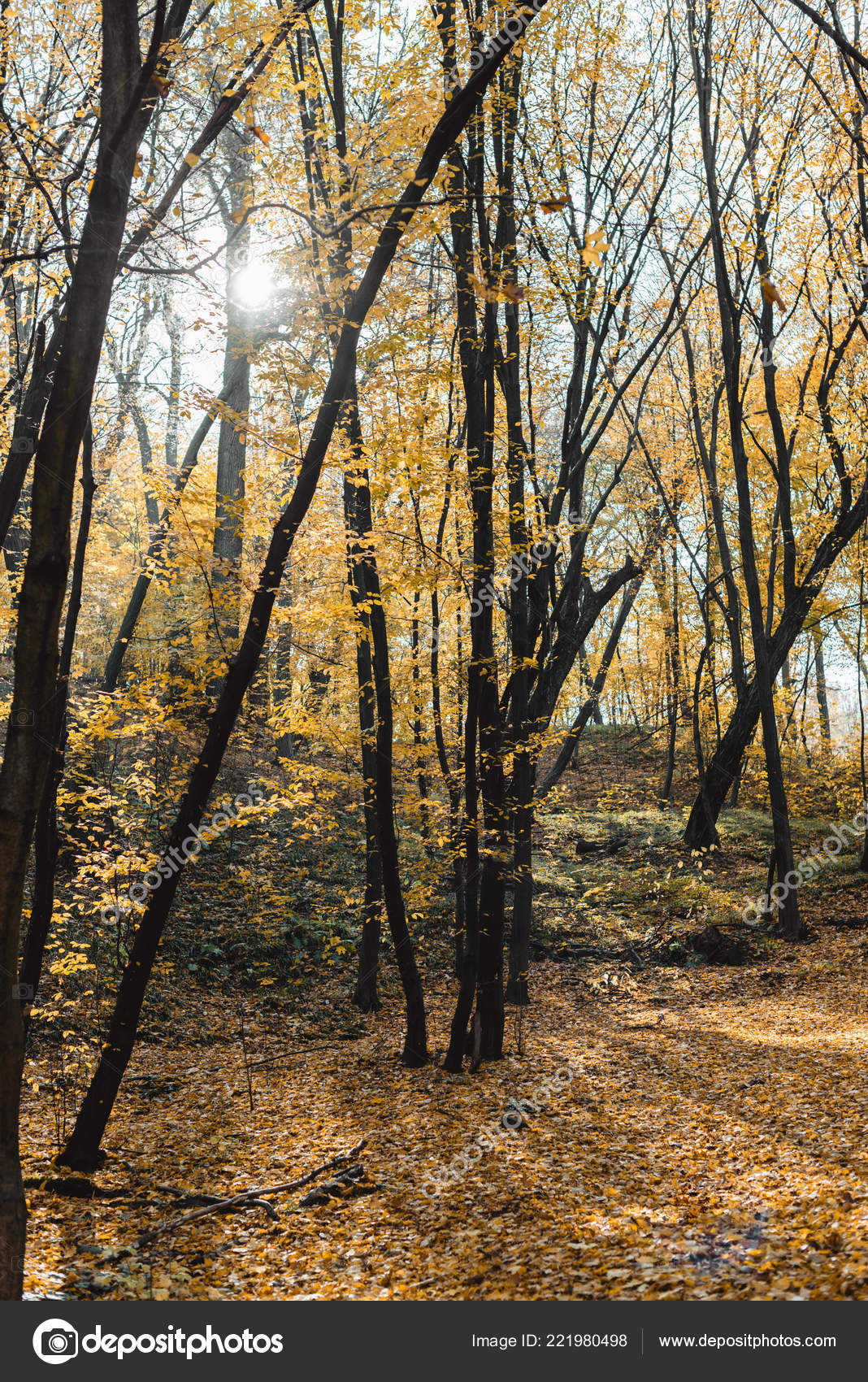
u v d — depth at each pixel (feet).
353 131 29.73
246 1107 27.58
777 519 61.11
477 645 29.09
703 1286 14.08
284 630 33.45
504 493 35.01
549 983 45.65
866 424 54.19
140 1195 20.48
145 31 23.79
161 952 39.34
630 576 48.01
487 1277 15.92
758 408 66.64
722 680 75.92
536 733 37.17
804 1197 16.94
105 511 57.26
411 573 28.04
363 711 37.22
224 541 33.65
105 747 37.19
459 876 33.35
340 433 26.02
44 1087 27.07
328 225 23.11
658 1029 36.65
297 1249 18.03
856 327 49.03
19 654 14.49
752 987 42.88
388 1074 30.50
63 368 15.01
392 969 44.39
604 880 59.06
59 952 32.81
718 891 54.24
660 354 53.62
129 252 19.22
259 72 18.92
